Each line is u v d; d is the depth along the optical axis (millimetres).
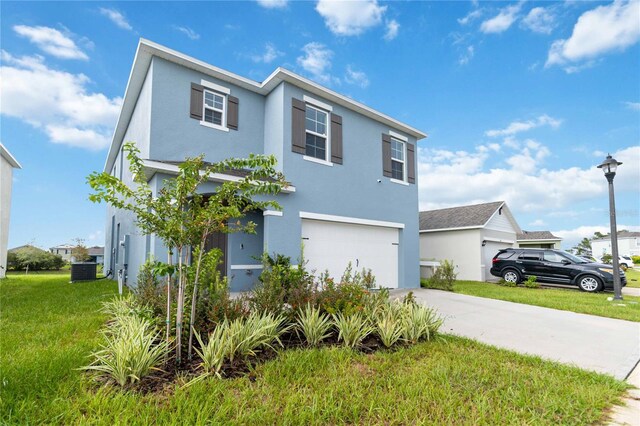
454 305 8523
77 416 2570
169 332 3844
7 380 3012
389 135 12875
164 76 8797
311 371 3605
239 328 4023
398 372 3674
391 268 12422
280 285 5508
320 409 2799
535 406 3004
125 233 11977
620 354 4734
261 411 2699
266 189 4281
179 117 8945
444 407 2906
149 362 3326
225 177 8672
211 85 9664
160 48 8523
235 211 3922
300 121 10141
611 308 8156
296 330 4746
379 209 12094
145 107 9195
